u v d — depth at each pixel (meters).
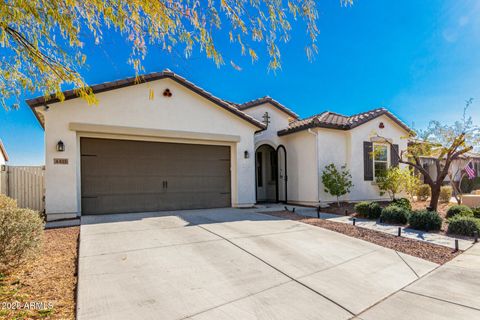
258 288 4.00
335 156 13.64
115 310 3.28
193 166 11.42
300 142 14.22
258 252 5.57
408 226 8.31
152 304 3.45
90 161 9.61
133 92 10.12
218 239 6.40
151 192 10.55
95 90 9.27
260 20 4.25
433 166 21.44
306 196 13.63
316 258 5.34
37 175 11.45
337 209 11.82
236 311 3.35
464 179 21.41
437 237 7.12
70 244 6.03
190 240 6.26
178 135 10.82
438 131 10.61
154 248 5.63
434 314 3.34
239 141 12.16
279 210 11.41
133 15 3.88
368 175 14.26
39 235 4.88
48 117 8.87
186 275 4.37
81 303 3.42
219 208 11.71
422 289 4.08
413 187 13.10
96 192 9.65
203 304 3.49
